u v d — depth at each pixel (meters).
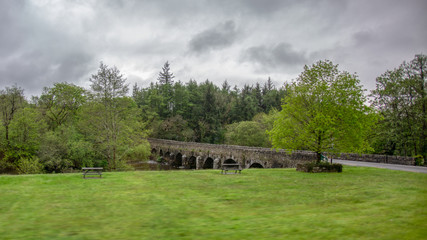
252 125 64.56
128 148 34.34
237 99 101.75
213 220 8.87
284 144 23.39
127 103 31.39
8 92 39.38
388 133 39.59
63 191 13.73
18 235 7.34
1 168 36.47
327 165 22.20
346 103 22.47
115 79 30.22
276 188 14.92
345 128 22.02
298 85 23.77
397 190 13.38
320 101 22.66
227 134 72.88
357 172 22.02
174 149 65.56
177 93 91.19
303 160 29.08
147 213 9.75
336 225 7.80
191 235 7.29
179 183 16.52
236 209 10.45
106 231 7.67
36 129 37.78
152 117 82.81
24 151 36.50
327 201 11.63
